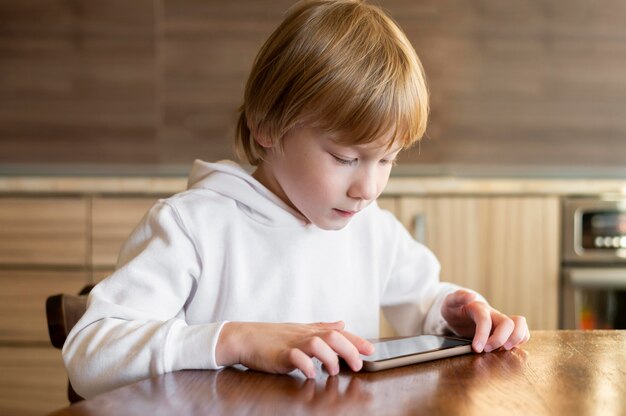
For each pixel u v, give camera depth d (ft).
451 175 10.08
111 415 2.05
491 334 3.11
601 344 3.11
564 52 10.13
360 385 2.42
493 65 10.11
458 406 2.18
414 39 10.07
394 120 3.04
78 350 2.90
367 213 4.06
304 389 2.36
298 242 3.72
